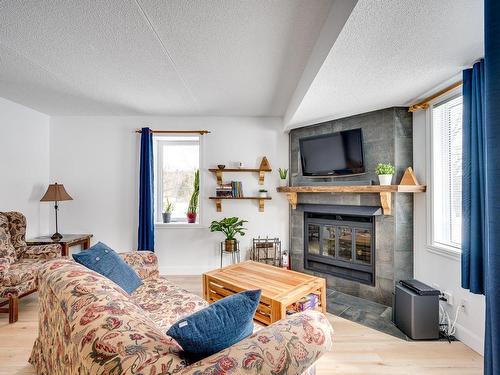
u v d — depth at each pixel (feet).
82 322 3.01
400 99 8.00
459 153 7.25
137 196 12.23
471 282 5.76
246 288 6.55
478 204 5.65
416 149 8.55
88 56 6.81
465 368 5.64
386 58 5.51
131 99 10.05
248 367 2.54
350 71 6.07
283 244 12.30
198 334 2.79
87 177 12.21
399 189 7.91
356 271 9.66
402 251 8.60
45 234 11.93
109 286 3.92
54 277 4.33
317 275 10.87
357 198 9.48
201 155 12.28
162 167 13.12
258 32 5.76
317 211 10.65
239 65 7.29
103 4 4.85
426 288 6.83
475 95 5.70
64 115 12.12
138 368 2.39
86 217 12.19
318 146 10.44
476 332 6.23
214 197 11.90
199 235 12.25
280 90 9.17
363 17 4.19
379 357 6.00
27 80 8.30
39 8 4.94
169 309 5.46
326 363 5.78
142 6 4.91
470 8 4.02
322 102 8.16
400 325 7.19
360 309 8.48
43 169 11.81
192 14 5.14
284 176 11.93
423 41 4.91
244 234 11.79
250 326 3.47
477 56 5.49
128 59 6.97
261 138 12.37
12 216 9.24
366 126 9.30
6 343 6.47
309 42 6.18
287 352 2.88
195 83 8.52
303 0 4.81
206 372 2.37
